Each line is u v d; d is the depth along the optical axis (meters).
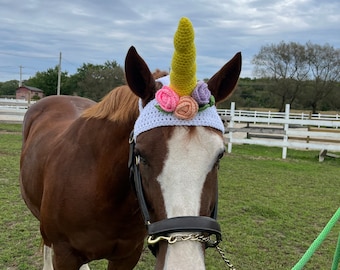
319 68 35.34
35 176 2.47
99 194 1.94
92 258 2.17
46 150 2.41
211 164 1.42
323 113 32.31
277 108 37.16
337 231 4.74
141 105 1.64
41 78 45.16
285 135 10.66
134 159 1.69
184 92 1.50
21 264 3.42
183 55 1.46
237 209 5.37
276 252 3.98
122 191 1.92
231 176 7.67
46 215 2.15
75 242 2.10
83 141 2.07
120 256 2.19
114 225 2.00
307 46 35.44
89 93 30.91
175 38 1.46
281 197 6.21
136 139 1.51
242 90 38.75
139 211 1.99
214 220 1.41
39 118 3.21
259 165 9.16
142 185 1.57
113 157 1.91
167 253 1.34
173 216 1.34
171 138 1.41
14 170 7.06
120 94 1.94
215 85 1.68
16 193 5.58
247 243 4.16
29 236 4.03
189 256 1.30
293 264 3.73
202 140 1.42
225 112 20.44
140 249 2.30
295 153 11.90
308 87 35.69
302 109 36.62
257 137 14.45
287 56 35.62
